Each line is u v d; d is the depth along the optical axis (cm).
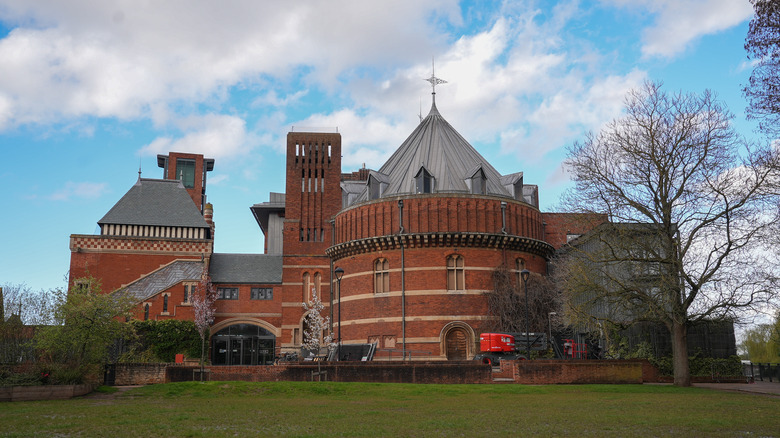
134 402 2588
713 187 3253
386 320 4694
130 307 3575
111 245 5991
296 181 6131
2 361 3112
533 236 4959
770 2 2242
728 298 3266
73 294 3419
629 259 3425
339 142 6238
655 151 3428
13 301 3469
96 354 3250
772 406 2316
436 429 1691
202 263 6038
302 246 5997
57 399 2725
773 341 6016
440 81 5731
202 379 3359
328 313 5841
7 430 1664
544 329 4581
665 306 3734
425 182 4812
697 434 1598
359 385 3091
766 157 2883
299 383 3145
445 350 4547
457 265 4697
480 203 4722
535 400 2561
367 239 4791
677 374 3369
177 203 6438
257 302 6031
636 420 1873
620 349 4344
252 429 1702
